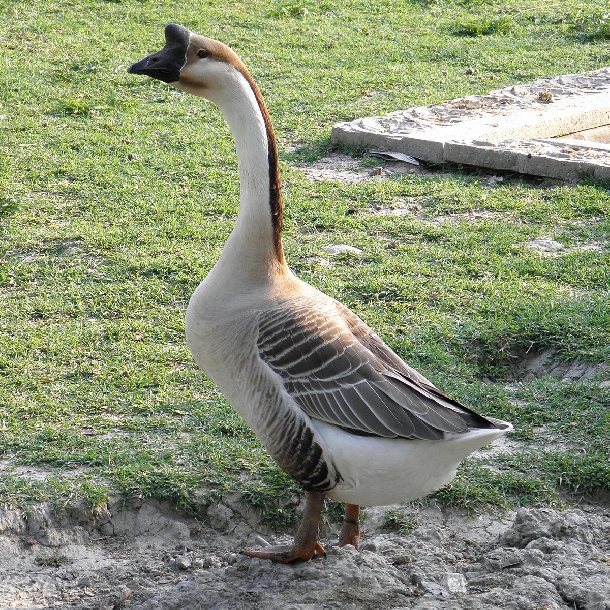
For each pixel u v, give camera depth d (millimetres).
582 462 8938
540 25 30562
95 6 29625
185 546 8133
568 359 11031
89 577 7676
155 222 15477
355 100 22828
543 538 7684
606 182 17250
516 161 18047
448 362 10984
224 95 7164
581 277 13320
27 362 10812
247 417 7137
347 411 6660
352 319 7387
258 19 29688
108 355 11086
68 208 15961
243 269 7180
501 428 6609
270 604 6719
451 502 8508
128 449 9102
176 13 29516
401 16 31062
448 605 6742
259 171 7125
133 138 19672
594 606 6758
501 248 14555
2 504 8164
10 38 26297
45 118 20688
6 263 13703
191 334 7316
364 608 6738
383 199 16875
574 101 22047
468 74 25406
